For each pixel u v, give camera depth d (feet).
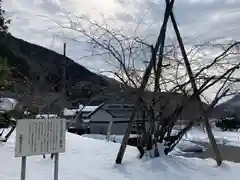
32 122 12.10
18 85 28.89
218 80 20.99
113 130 58.18
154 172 18.94
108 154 23.27
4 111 28.30
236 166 21.70
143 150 22.15
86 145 26.63
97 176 17.58
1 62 27.07
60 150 12.64
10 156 21.22
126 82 21.50
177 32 22.03
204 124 22.43
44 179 16.38
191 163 21.40
